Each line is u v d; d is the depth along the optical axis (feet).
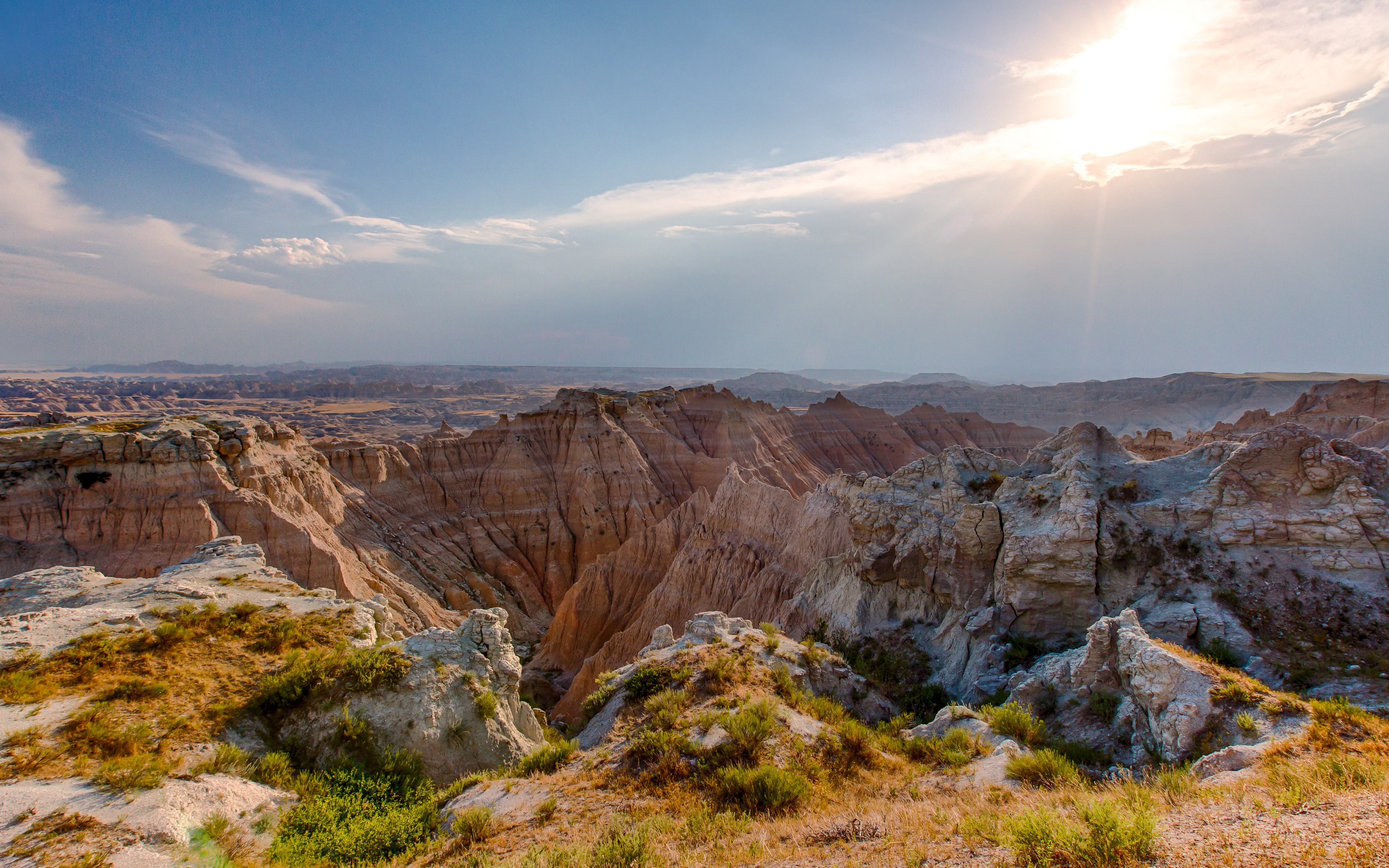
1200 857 31.99
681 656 84.07
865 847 41.60
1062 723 75.77
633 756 61.57
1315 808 36.04
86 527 176.96
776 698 75.92
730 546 200.75
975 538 113.80
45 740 55.98
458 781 64.39
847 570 139.23
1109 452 116.88
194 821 49.75
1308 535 92.63
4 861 42.34
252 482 207.10
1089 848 34.04
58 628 76.18
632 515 321.93
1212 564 94.68
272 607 88.02
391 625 95.55
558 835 50.06
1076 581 100.12
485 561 292.40
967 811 47.42
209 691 68.03
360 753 65.31
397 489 296.10
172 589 91.30
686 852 43.39
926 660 111.86
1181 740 61.52
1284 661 81.35
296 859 49.57
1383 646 80.38
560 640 236.63
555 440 354.74
